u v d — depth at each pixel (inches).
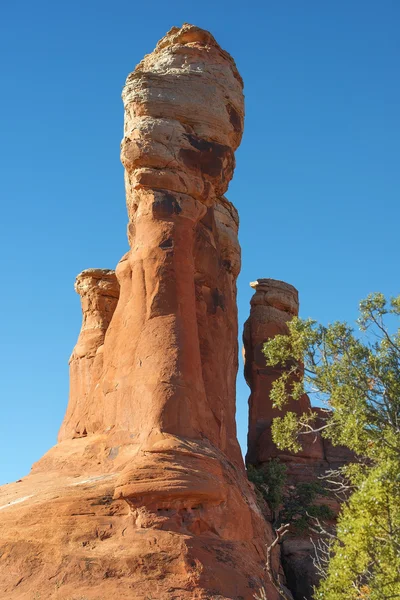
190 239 1005.2
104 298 1409.9
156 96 1054.4
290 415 741.9
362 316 726.5
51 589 734.5
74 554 762.8
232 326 1179.3
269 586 818.8
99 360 1203.2
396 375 702.5
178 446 828.0
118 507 802.8
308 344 728.3
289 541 1197.7
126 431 911.7
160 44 1176.8
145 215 1000.2
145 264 973.8
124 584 727.7
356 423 651.5
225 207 1296.8
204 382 991.0
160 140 1026.7
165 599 714.8
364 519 568.1
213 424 936.3
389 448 649.0
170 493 781.9
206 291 1062.4
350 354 703.7
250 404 1528.1
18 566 773.3
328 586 596.7
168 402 877.2
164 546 756.0
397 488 570.6
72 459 956.6
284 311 1595.7
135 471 796.6
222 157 1066.1
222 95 1105.4
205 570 748.6
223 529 820.0
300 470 1397.6
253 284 1621.6
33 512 815.1
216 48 1159.0
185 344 927.7
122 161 1047.0
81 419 1114.1
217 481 824.9
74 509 802.8
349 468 700.0
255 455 1444.4
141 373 915.4
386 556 579.2
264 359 1533.0
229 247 1245.1
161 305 949.2
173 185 1011.9
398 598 582.6
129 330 968.3
